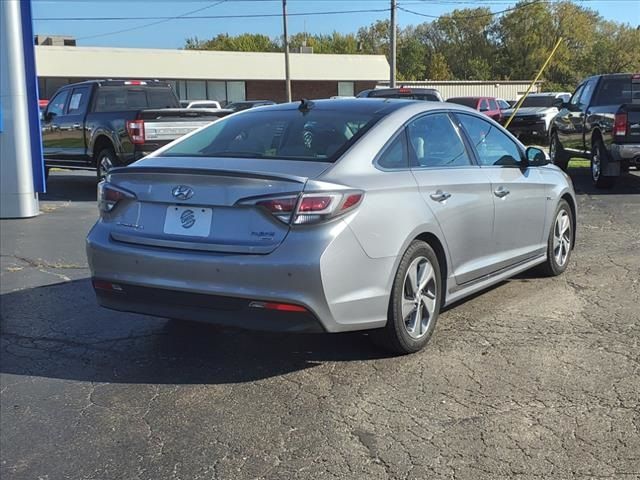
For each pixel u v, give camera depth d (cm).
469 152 531
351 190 402
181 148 493
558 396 393
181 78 4553
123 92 1316
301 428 364
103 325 532
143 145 1135
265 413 382
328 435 355
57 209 1084
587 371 427
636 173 1480
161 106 1369
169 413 385
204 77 4628
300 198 387
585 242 814
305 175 401
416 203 446
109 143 1223
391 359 452
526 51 8194
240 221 400
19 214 991
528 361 444
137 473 327
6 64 959
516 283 636
